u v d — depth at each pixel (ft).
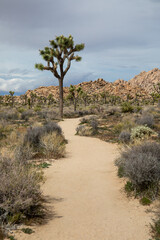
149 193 19.30
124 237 13.01
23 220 13.87
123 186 22.38
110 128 63.87
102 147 43.68
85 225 14.52
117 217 15.96
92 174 26.99
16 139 45.06
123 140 45.09
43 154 35.24
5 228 12.38
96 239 12.71
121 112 99.81
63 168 29.55
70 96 167.53
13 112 100.48
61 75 100.27
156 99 268.21
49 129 49.01
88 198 19.72
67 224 14.48
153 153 25.26
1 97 290.15
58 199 19.21
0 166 17.69
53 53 95.09
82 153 39.32
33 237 12.12
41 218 15.02
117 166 29.19
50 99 345.72
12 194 14.53
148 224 14.60
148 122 59.06
